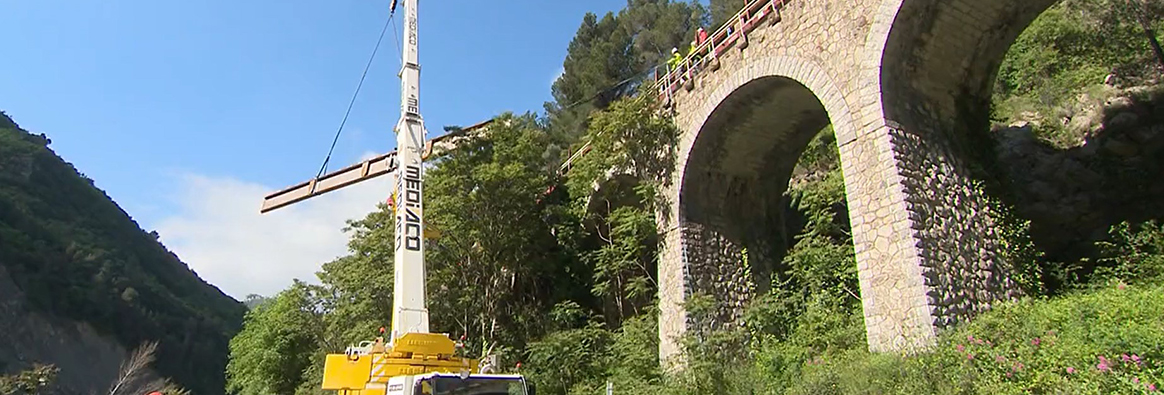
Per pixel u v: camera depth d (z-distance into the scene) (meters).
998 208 14.47
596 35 47.50
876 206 13.44
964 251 13.20
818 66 15.43
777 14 16.88
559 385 18.45
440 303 21.92
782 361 14.39
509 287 22.94
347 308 24.20
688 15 44.00
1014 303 12.31
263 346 31.59
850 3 14.91
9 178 79.88
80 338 65.56
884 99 13.74
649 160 20.47
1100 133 19.55
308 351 31.08
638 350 17.83
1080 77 21.92
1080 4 22.33
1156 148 18.33
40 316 63.44
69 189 89.19
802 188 23.23
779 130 19.30
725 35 19.47
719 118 18.55
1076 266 15.35
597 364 18.59
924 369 10.67
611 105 21.47
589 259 22.98
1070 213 18.77
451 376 10.22
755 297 18.98
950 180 13.91
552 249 23.61
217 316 94.06
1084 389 8.75
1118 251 15.41
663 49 42.91
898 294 12.67
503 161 22.09
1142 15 20.23
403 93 15.06
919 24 14.03
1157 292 10.58
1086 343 9.55
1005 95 23.97
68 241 76.50
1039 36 23.70
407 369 11.66
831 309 16.12
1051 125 20.97
